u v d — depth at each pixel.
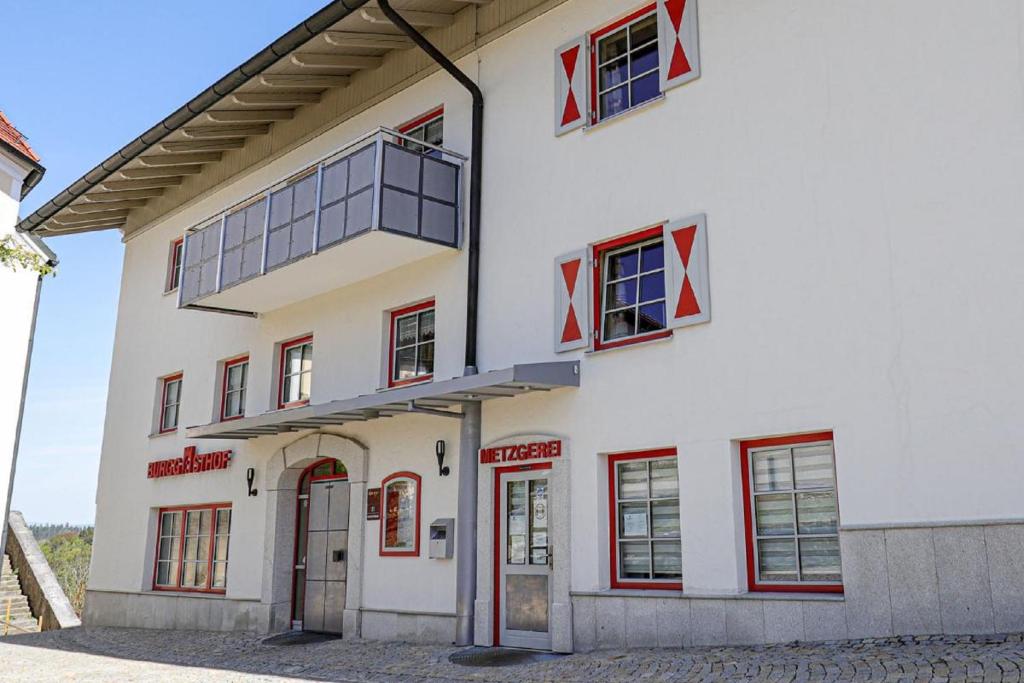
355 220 11.76
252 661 11.05
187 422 17.02
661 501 9.85
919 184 8.27
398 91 13.80
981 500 7.50
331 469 14.25
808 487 8.80
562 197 11.27
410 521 12.29
